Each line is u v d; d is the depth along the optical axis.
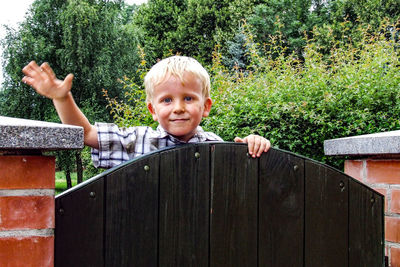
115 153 1.38
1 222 0.90
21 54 16.08
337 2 18.91
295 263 1.23
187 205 1.11
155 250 1.07
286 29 18.61
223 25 19.75
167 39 20.25
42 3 16.94
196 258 1.11
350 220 1.31
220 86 4.52
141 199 1.06
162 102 1.29
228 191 1.15
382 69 4.53
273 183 1.21
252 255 1.17
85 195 1.01
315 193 1.26
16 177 0.92
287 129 4.00
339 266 1.29
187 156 1.11
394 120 4.00
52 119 15.76
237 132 3.87
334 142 1.77
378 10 17.31
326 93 4.01
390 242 1.61
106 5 17.88
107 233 1.03
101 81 16.45
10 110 16.16
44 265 0.93
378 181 1.66
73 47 16.12
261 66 5.55
